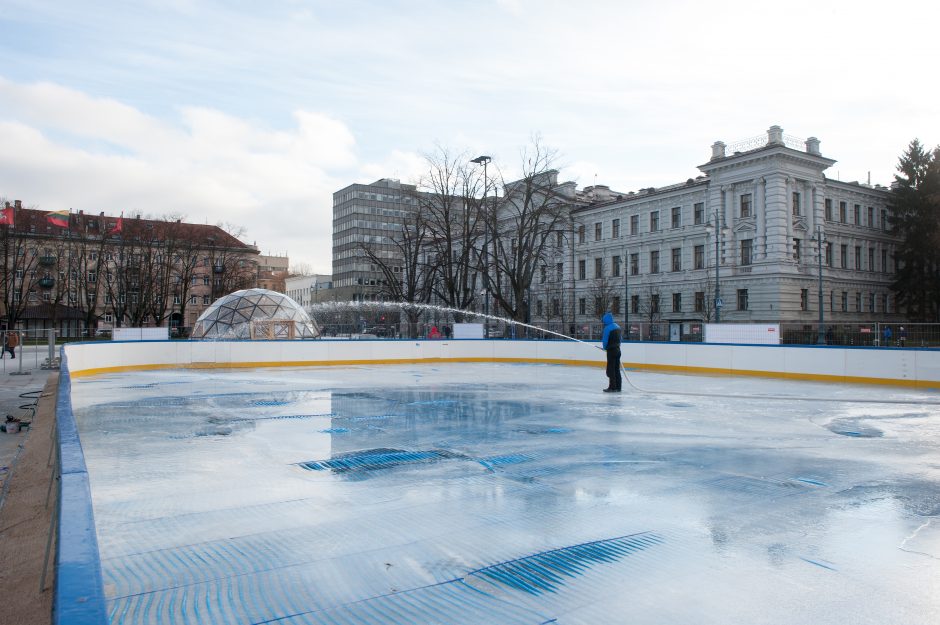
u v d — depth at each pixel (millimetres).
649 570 4160
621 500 5910
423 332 39750
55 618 1760
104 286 73938
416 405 13359
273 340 25828
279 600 3641
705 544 4684
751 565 4262
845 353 19109
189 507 5648
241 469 7242
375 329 42031
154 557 4348
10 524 5277
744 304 48125
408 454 8125
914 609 3592
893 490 6324
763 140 47906
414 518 5324
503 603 3625
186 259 70812
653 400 14414
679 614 3502
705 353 23094
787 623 3404
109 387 17250
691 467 7371
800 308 47156
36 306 72188
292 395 15273
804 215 48344
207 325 36531
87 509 2818
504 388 17188
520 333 43188
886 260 56812
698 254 51750
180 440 9156
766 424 10805
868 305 54406
